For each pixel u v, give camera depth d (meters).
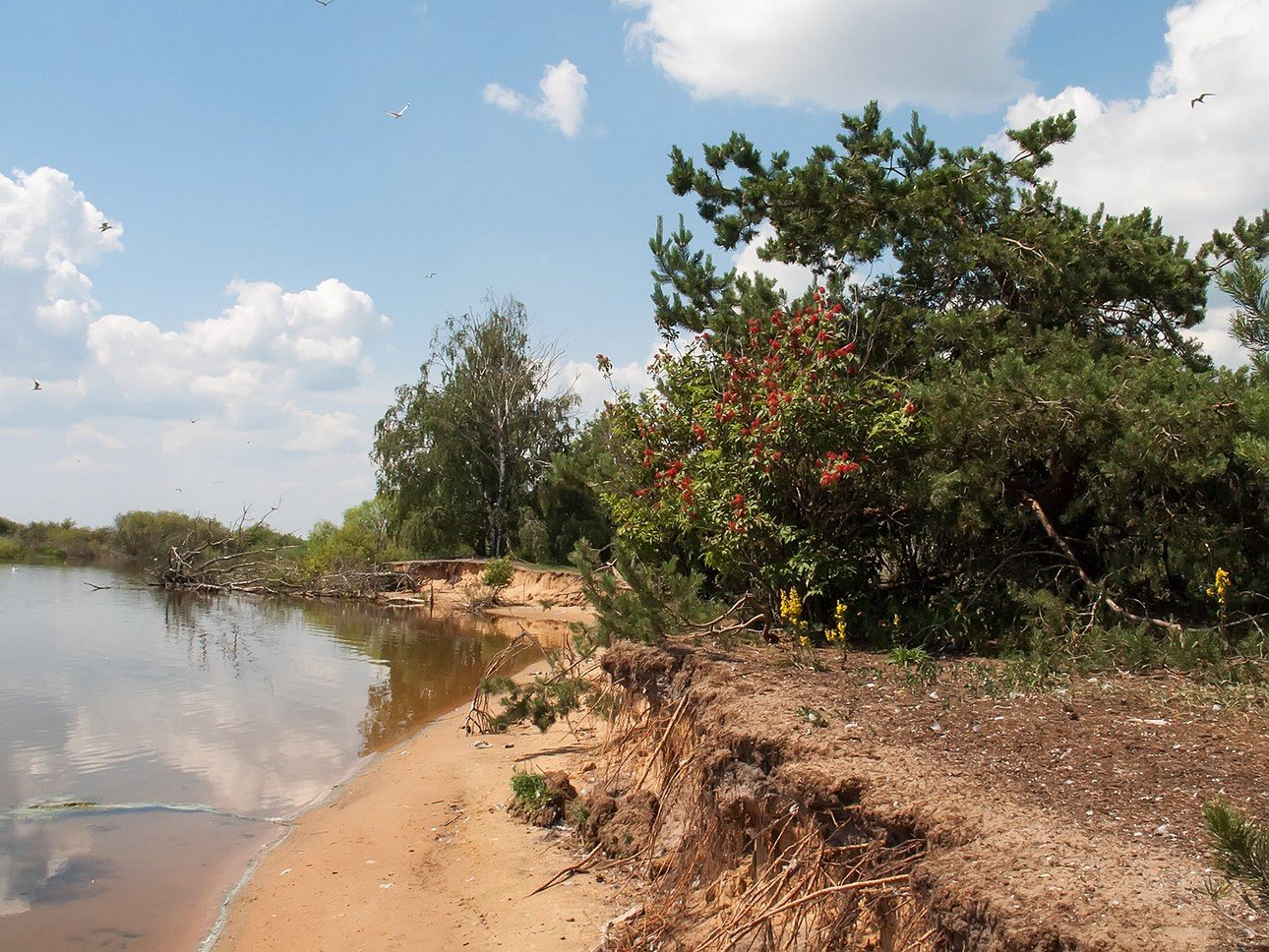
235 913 7.88
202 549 43.31
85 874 8.80
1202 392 8.97
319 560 41.53
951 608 10.14
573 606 34.69
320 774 12.50
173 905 8.12
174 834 9.98
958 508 10.10
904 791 5.30
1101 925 3.68
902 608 10.73
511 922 7.20
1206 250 12.52
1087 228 12.63
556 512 41.78
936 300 13.64
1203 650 7.97
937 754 6.04
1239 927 3.63
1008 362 9.74
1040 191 13.52
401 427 43.31
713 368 12.51
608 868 8.05
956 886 4.22
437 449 41.97
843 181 13.41
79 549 69.50
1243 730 6.36
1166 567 9.92
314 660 22.28
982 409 9.62
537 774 10.80
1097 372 9.46
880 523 10.94
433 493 42.59
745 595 10.70
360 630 28.55
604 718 12.25
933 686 7.89
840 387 10.40
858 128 14.18
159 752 13.35
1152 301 12.12
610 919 7.05
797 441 9.90
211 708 16.44
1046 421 9.59
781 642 10.18
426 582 40.62
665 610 10.16
